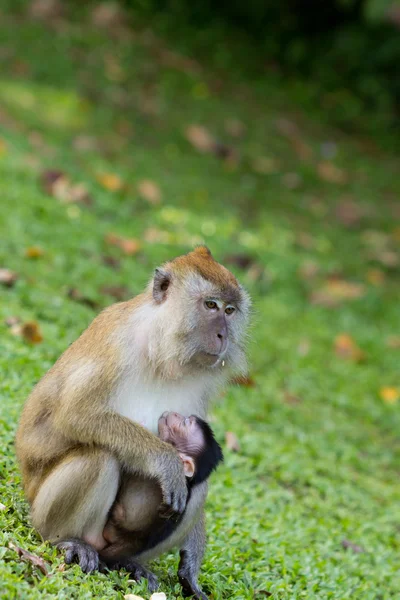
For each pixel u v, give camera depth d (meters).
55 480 6.78
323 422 13.03
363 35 27.55
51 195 16.58
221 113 24.02
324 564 8.62
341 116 26.17
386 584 8.97
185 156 21.55
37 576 6.24
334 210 21.45
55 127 20.28
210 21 27.89
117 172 19.03
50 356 10.52
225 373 7.50
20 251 13.47
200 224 18.00
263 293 16.77
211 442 7.14
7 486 7.48
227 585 7.44
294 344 15.09
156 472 6.67
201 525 7.31
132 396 7.02
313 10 28.14
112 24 25.73
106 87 23.03
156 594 6.57
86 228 15.52
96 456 6.74
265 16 28.17
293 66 27.72
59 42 23.98
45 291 12.47
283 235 19.14
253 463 10.76
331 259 19.11
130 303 7.27
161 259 15.68
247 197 20.64
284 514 9.72
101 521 6.85
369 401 14.27
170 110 23.27
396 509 11.12
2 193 15.33
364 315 17.55
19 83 21.72
